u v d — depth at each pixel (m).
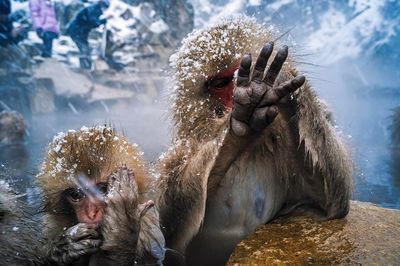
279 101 0.76
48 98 3.64
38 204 0.91
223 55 0.88
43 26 3.94
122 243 0.75
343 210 0.89
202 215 0.86
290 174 0.89
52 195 0.88
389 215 0.92
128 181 0.76
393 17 10.61
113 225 0.75
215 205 0.91
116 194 0.75
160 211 0.92
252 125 0.71
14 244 0.84
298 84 0.68
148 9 5.09
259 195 0.90
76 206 0.86
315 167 0.86
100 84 4.30
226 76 0.88
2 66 3.47
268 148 0.87
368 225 0.87
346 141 0.99
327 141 0.85
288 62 0.85
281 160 0.88
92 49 4.69
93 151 0.88
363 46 10.06
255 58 0.86
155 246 0.91
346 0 11.09
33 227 0.88
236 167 0.89
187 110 0.91
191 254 0.92
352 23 10.66
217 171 0.83
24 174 1.47
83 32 4.36
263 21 0.98
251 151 0.87
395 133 2.01
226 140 0.78
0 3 3.34
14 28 3.55
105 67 4.50
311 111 0.82
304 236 0.83
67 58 4.38
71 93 3.82
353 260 0.74
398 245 0.78
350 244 0.79
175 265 0.93
